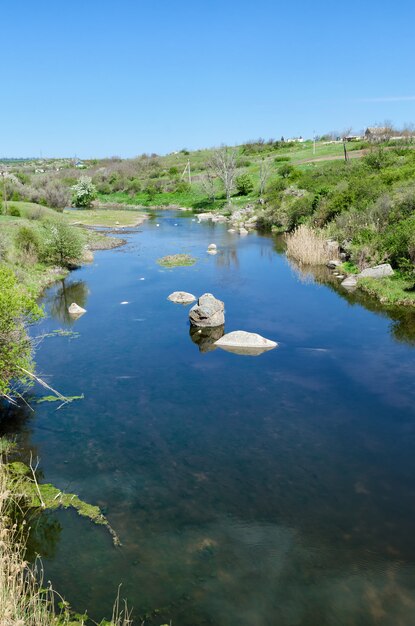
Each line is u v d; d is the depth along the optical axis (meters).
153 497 11.18
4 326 13.98
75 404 15.79
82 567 9.04
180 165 143.38
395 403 15.42
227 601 8.28
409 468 12.14
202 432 14.01
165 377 17.77
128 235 58.16
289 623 7.87
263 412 15.09
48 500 10.99
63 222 42.47
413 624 7.82
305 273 35.12
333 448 13.07
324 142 145.00
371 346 20.34
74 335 22.56
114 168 147.12
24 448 13.29
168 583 8.67
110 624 7.71
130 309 26.86
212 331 22.80
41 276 34.78
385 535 9.88
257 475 11.97
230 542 9.72
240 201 86.00
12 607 7.00
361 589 8.55
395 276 29.86
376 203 38.69
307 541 9.74
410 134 107.44
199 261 40.94
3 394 14.53
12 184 81.94
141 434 13.95
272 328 23.05
